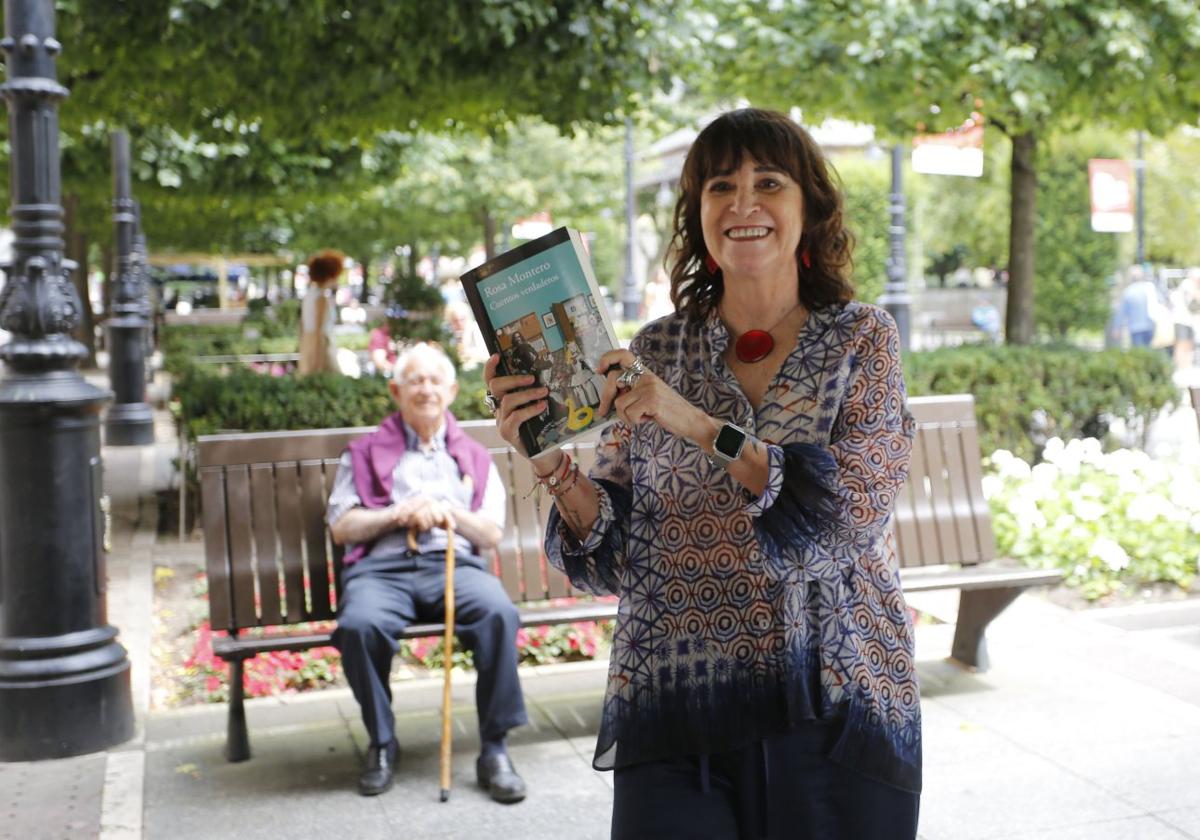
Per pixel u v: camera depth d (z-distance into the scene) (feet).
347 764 15.40
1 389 15.71
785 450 7.45
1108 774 14.46
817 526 7.43
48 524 15.78
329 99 29.81
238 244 115.14
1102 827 13.15
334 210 94.22
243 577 16.11
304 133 32.94
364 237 113.70
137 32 25.84
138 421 46.91
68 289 16.07
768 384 7.95
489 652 14.71
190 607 23.21
